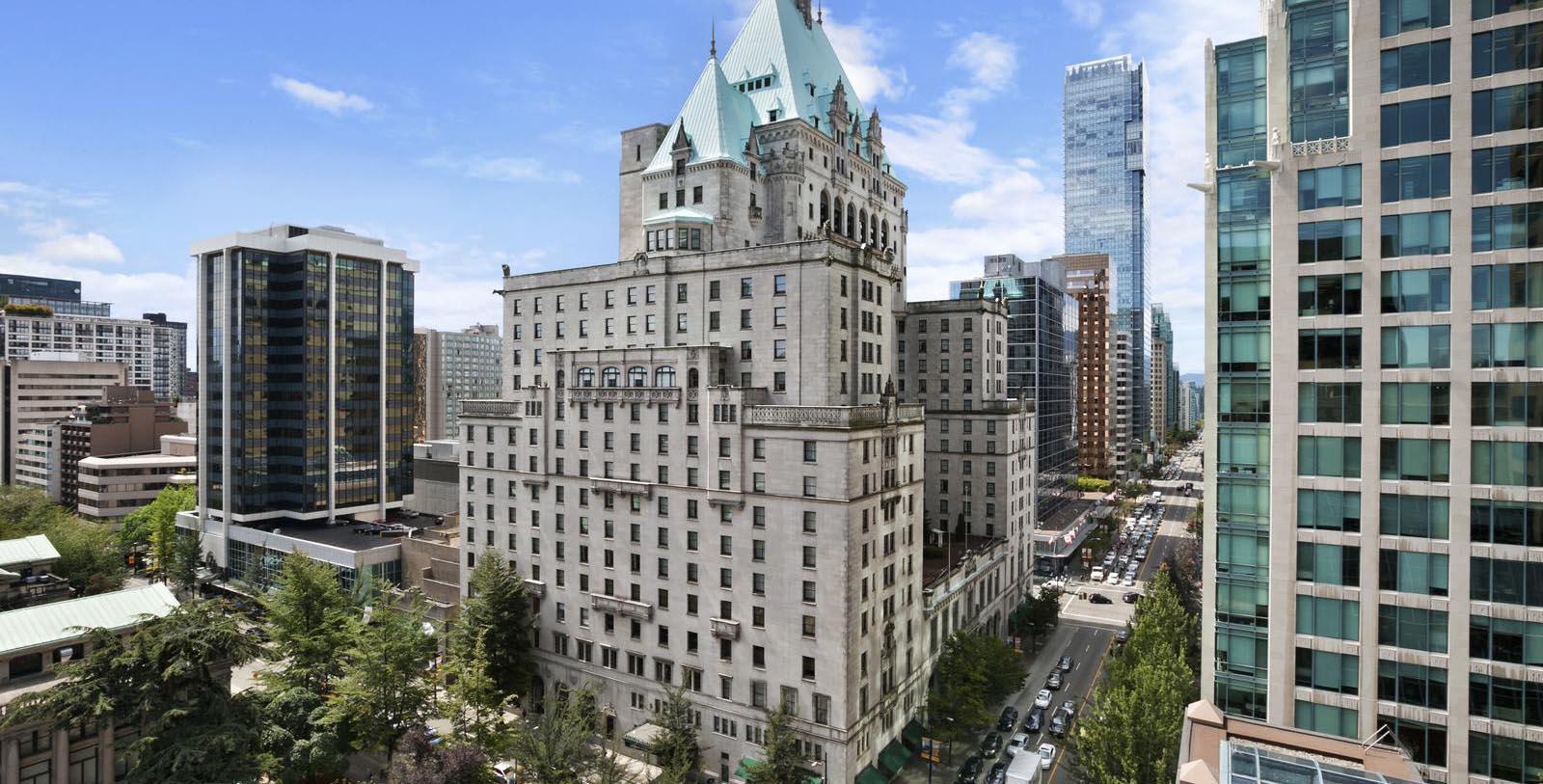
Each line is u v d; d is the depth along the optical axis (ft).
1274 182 144.77
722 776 220.02
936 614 267.80
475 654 230.68
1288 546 144.66
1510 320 127.95
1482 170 129.70
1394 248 135.74
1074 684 291.58
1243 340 149.79
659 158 296.30
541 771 177.47
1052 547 453.17
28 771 168.86
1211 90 153.48
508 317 291.99
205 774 154.61
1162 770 165.99
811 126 300.81
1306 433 143.02
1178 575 316.40
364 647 197.98
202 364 427.74
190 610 174.09
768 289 230.68
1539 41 125.80
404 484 461.78
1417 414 134.51
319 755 179.11
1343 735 140.87
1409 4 134.72
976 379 353.72
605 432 246.06
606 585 245.86
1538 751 126.72
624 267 259.80
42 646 185.57
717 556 221.66
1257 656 149.28
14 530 368.27
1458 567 131.75
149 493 513.45
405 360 463.42
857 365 233.76
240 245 405.80
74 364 655.76
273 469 418.10
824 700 202.59
